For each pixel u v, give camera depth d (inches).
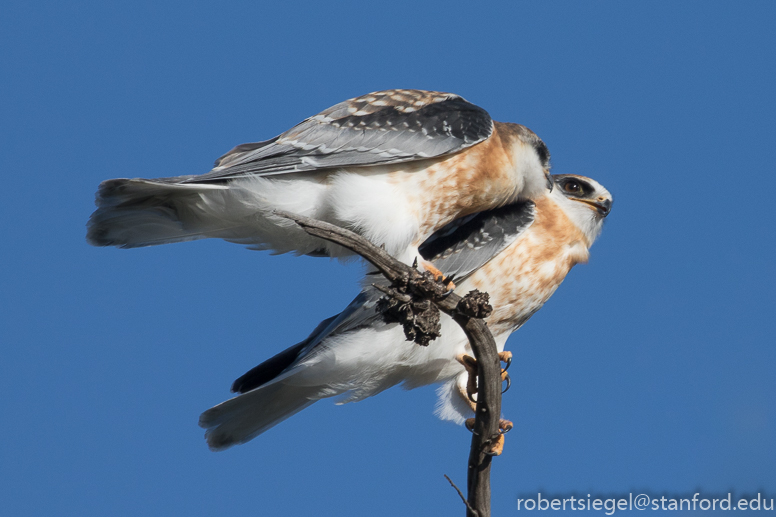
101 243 385.7
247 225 394.9
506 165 444.8
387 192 406.6
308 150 401.4
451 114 426.9
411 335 322.0
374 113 418.3
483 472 361.1
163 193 372.2
